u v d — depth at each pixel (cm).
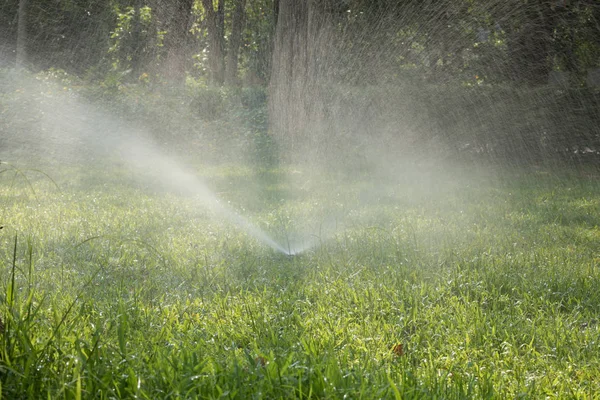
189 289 486
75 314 382
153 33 2552
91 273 514
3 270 505
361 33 1902
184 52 2598
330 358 307
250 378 277
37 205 866
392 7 1881
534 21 1716
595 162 1551
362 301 446
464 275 513
